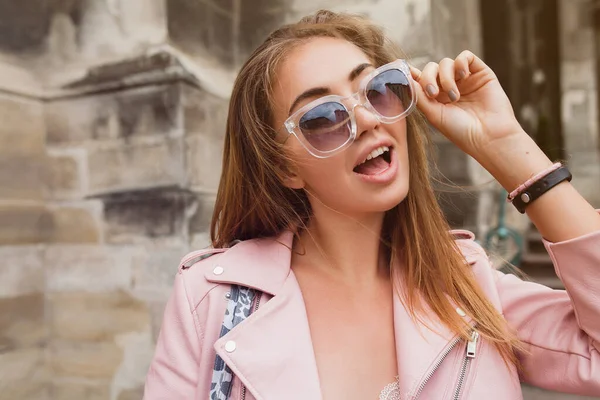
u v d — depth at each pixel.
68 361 2.58
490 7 5.81
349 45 0.99
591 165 6.84
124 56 2.48
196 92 2.54
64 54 2.59
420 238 1.04
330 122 0.91
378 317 1.00
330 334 0.98
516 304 1.02
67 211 2.60
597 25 7.03
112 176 2.52
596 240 0.84
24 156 2.48
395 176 0.93
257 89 1.03
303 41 0.99
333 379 0.93
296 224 1.12
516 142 0.94
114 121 2.51
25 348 2.46
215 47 2.75
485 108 0.98
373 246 1.04
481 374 0.92
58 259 2.61
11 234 2.40
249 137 1.06
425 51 2.74
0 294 2.32
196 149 2.51
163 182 2.42
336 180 0.94
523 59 6.91
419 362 0.90
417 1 2.75
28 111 2.51
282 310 0.99
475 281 1.03
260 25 2.96
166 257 2.42
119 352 2.50
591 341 0.88
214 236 1.25
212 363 0.98
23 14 2.48
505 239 3.74
